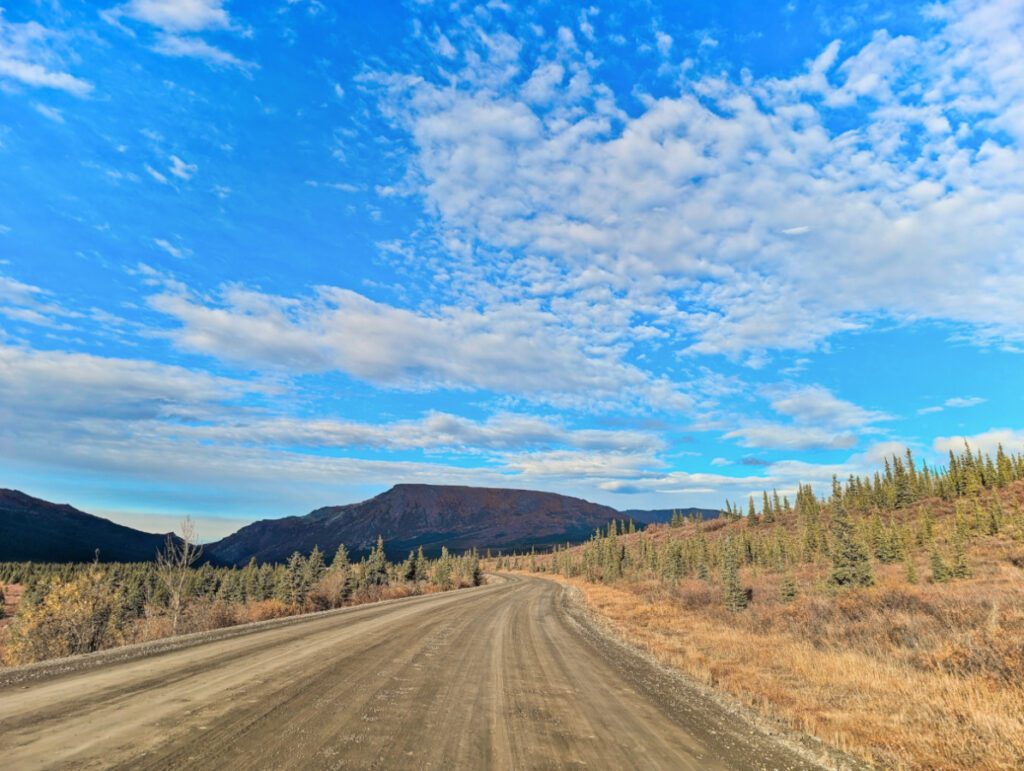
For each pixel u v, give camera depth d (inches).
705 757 225.0
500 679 364.2
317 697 270.2
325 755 185.9
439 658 435.2
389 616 801.6
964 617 557.0
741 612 909.8
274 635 516.4
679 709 312.5
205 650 403.2
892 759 236.7
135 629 579.2
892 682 375.2
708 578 1914.4
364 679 327.6
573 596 1652.3
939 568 1222.3
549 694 327.0
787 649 529.7
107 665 329.1
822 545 2422.5
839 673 411.2
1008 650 402.0
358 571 1734.7
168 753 175.5
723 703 336.2
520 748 215.8
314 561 2063.2
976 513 2213.3
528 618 882.1
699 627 768.3
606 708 301.0
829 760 233.9
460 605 1119.6
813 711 316.8
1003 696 318.0
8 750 171.3
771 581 1535.4
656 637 673.6
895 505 3449.8
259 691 273.7
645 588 1838.1
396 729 226.4
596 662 470.9
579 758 209.3
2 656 525.0
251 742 193.2
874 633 577.0
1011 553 1539.1
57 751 171.9
